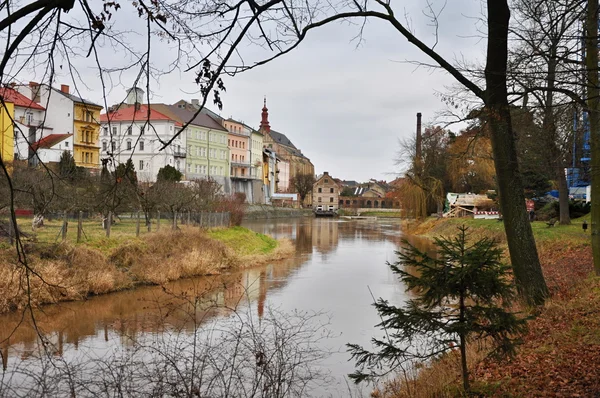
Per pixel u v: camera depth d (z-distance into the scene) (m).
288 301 19.03
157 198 28.00
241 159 108.75
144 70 5.00
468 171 56.00
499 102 10.03
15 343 12.80
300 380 8.84
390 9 10.27
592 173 13.91
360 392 9.37
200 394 7.12
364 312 17.25
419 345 11.10
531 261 11.83
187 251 25.80
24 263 4.84
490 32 10.03
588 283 13.35
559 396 6.85
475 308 6.73
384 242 47.25
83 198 21.59
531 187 43.38
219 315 15.26
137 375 7.87
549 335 9.71
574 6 7.71
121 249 23.03
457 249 6.87
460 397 7.54
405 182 62.00
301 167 184.00
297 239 50.88
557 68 8.67
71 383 7.07
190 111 90.56
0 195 19.06
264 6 5.25
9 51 4.27
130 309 17.05
